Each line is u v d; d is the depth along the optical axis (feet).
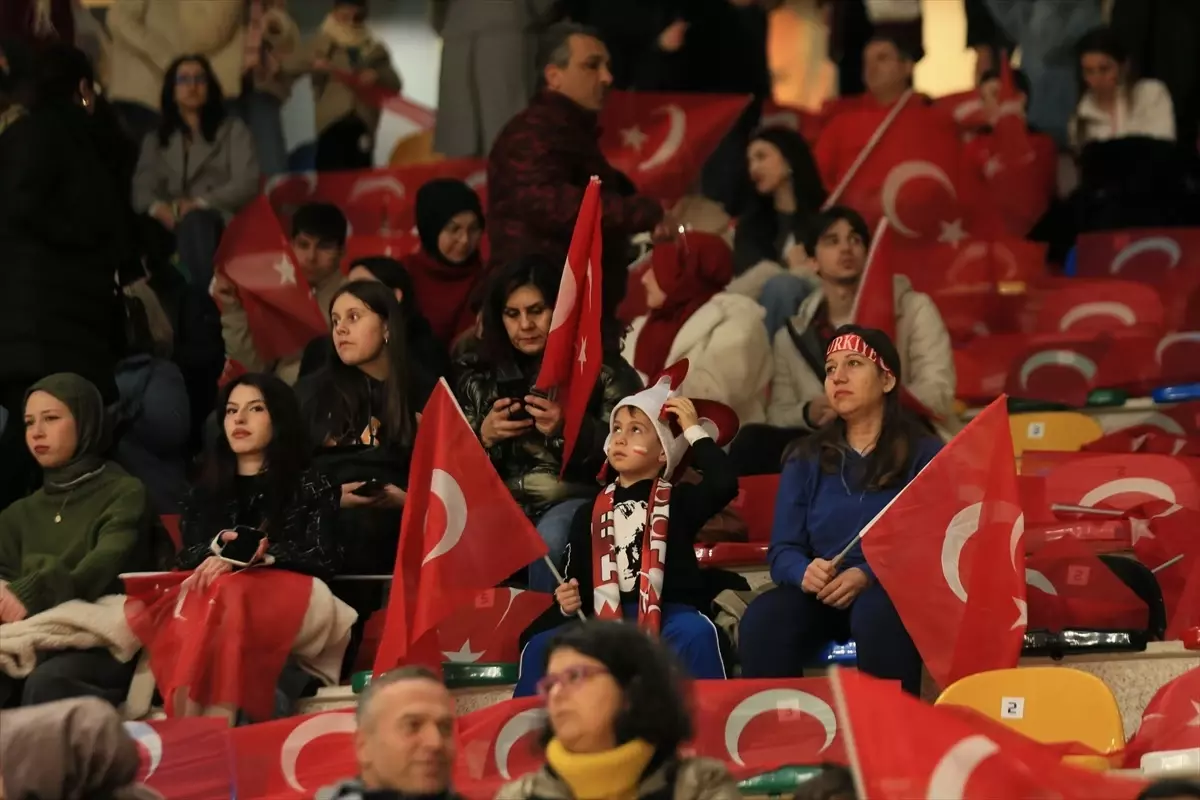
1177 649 71.05
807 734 62.95
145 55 119.55
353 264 89.56
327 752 64.34
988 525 67.46
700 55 113.60
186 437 89.56
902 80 113.29
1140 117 115.96
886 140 109.09
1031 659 71.56
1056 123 123.03
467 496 70.13
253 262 96.94
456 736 62.90
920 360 91.97
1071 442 93.40
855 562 69.51
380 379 81.10
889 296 90.84
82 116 87.04
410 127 127.65
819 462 71.26
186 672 68.90
